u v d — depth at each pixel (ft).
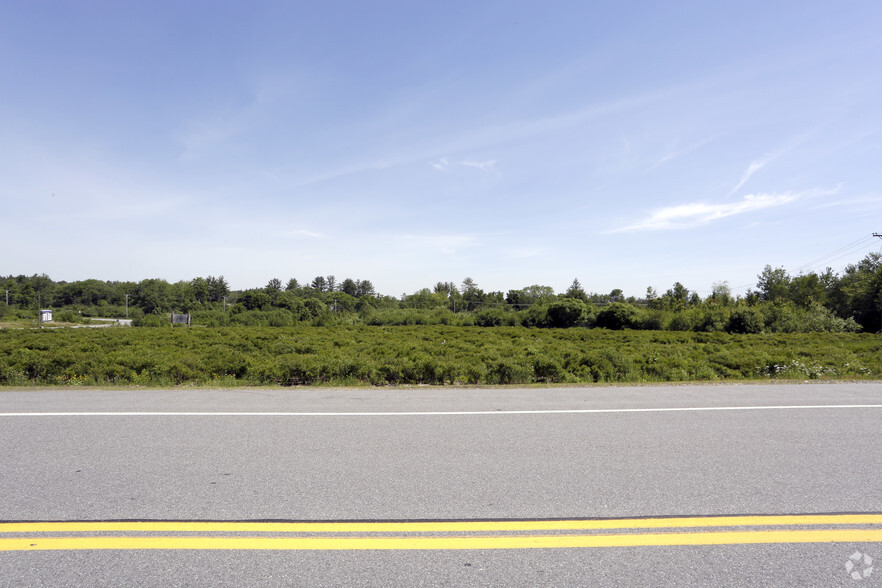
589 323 202.28
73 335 80.23
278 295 273.95
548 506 11.40
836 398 24.52
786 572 8.75
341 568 8.86
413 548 9.57
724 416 20.31
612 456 14.93
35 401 23.31
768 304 165.48
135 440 16.46
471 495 12.01
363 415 20.38
